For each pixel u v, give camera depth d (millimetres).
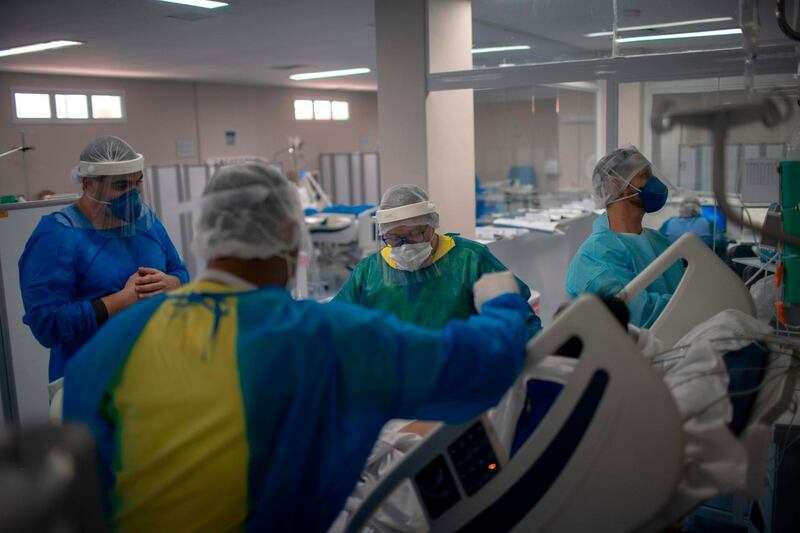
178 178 6969
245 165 1035
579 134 5148
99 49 5504
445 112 3389
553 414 997
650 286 1906
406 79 3264
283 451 908
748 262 2268
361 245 6324
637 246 1939
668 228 2668
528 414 1196
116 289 1923
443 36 3281
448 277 1788
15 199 3441
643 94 2814
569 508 985
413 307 1787
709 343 1161
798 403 1454
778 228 1800
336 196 10156
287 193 1047
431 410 974
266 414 903
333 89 10484
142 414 946
